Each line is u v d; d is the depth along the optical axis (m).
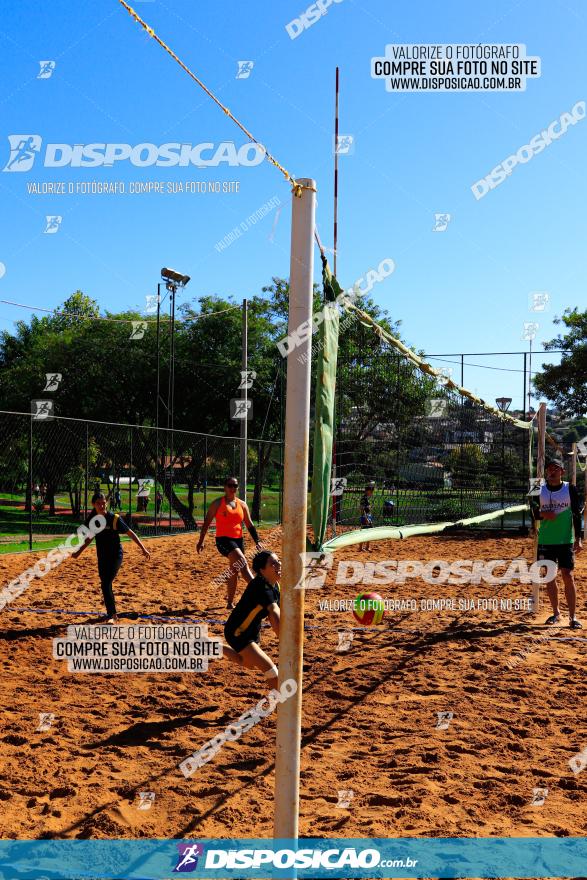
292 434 2.91
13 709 5.70
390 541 20.00
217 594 10.80
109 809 4.02
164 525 22.22
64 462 23.34
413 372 10.30
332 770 4.62
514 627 8.88
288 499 2.89
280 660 2.87
